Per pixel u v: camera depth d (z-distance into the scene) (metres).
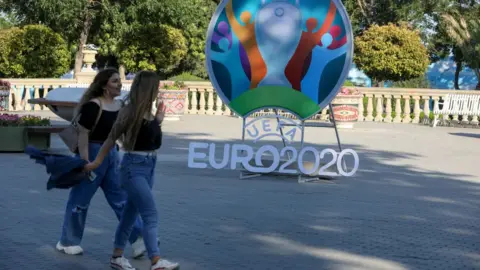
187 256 7.38
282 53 12.84
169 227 8.66
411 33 33.72
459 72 45.62
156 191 11.05
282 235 8.41
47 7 31.89
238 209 9.84
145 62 33.84
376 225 9.09
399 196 11.27
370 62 33.81
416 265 7.29
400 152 17.47
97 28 35.31
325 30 12.75
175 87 25.41
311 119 25.41
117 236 6.80
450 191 11.88
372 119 28.17
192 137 19.27
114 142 6.57
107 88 7.11
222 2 12.85
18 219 8.84
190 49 39.31
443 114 26.80
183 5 33.28
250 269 6.96
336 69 12.78
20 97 28.47
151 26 33.38
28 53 31.42
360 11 41.56
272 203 10.36
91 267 6.91
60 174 6.75
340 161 12.55
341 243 8.10
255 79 12.94
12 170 12.68
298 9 12.77
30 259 7.12
